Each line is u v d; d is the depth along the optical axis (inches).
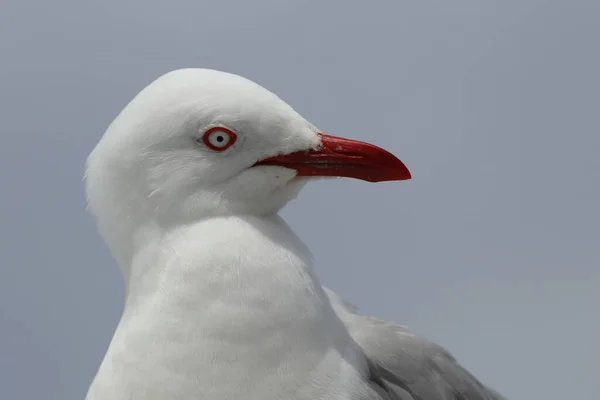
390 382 304.2
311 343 269.1
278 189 291.1
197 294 266.1
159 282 275.7
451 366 323.9
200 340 262.8
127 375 267.4
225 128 277.9
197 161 279.6
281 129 283.3
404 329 330.0
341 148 289.7
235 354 262.2
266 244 274.5
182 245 276.1
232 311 263.6
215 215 282.0
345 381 274.1
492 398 338.3
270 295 266.1
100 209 296.5
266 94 287.1
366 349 306.8
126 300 292.4
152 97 283.9
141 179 281.7
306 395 266.8
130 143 282.4
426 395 308.7
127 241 289.0
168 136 278.8
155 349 265.4
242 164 282.2
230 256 269.0
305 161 289.4
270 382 263.6
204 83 282.5
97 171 294.2
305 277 275.1
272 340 264.1
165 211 281.0
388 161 291.3
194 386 261.9
